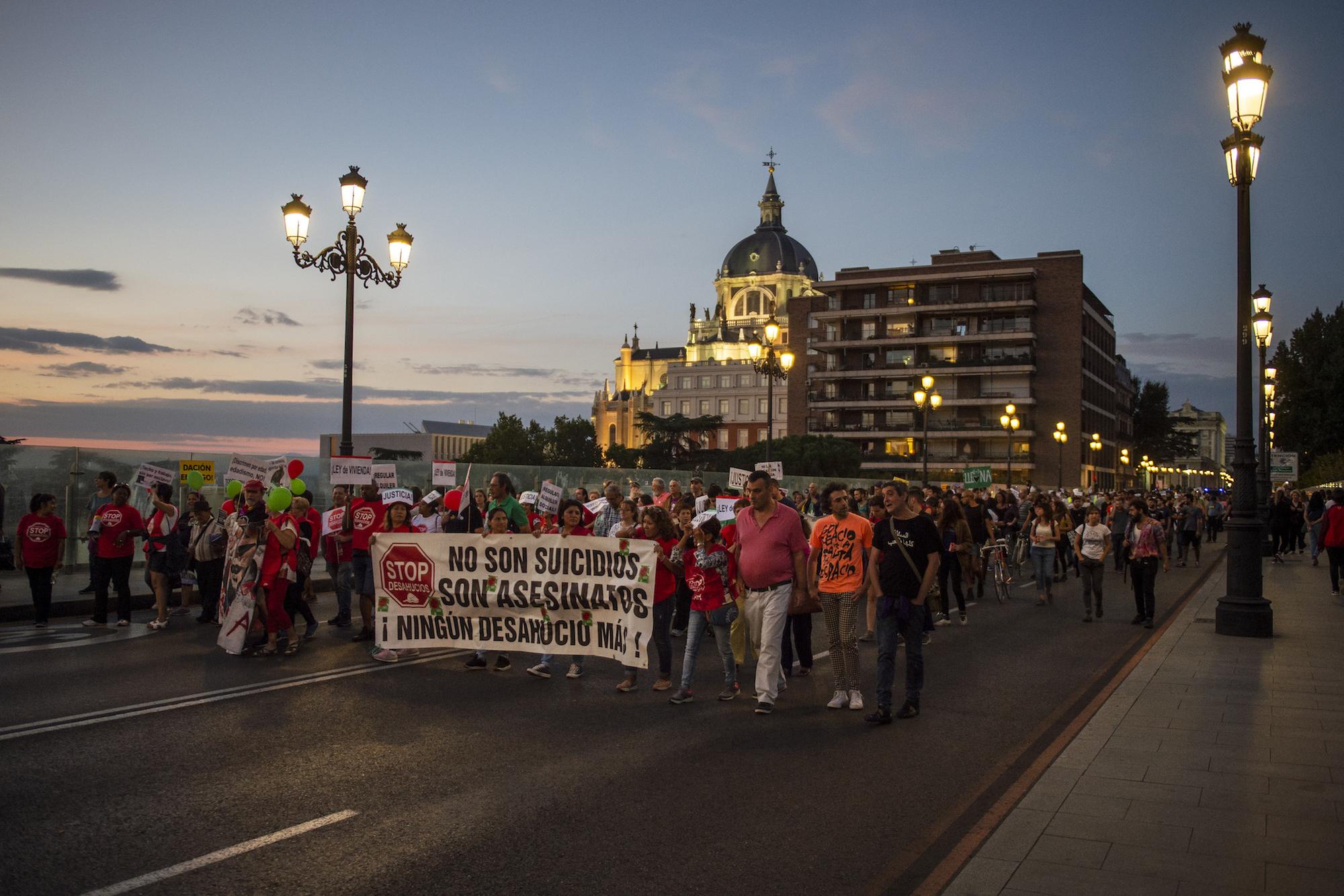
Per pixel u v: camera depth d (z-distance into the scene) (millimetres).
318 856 5414
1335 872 5008
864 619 17312
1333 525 19609
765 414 147875
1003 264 91000
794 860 5402
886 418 95000
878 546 9023
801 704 9617
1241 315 14195
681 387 154250
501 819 6031
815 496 27719
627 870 5258
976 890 4777
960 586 15961
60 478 20062
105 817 5992
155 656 11484
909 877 5172
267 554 11578
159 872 5160
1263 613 13688
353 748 7594
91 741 7676
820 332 100875
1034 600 19891
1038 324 90312
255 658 11406
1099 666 11969
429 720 8562
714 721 8773
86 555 20406
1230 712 8820
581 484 29938
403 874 5176
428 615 10945
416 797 6449
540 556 10602
